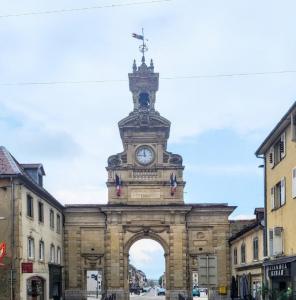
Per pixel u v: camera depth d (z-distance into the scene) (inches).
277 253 1198.9
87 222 2265.0
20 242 1513.3
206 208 2260.1
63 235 2240.4
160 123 2285.9
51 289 1900.8
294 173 1098.7
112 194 2262.6
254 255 1695.4
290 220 1134.4
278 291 1153.4
